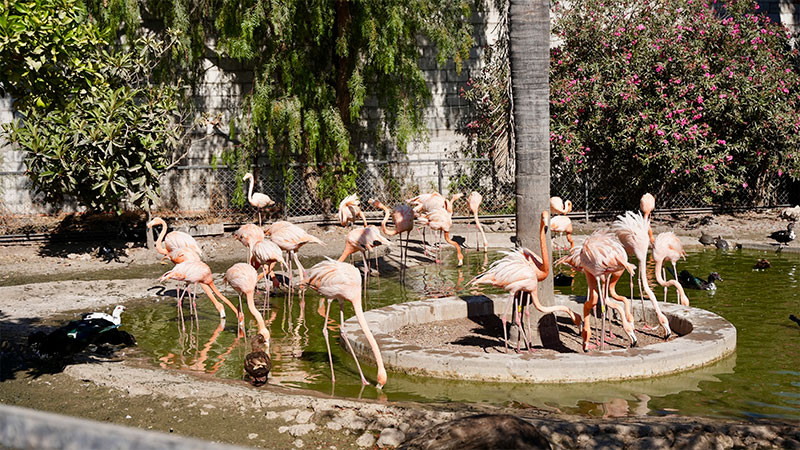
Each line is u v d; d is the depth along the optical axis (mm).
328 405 5598
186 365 7172
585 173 18281
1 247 14852
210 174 19203
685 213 18188
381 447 4828
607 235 7047
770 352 7121
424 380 6590
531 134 7340
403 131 17734
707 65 17641
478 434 3830
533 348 7340
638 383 6332
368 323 7910
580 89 17938
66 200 18281
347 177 18000
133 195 13625
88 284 11117
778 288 10102
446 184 20203
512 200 19391
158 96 13930
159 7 16609
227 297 10492
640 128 17375
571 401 5895
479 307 8914
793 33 20750
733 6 18812
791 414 5473
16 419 925
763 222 16891
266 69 16594
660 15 18328
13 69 5895
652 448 4688
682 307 8305
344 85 18047
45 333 8164
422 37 20031
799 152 17891
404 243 15148
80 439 896
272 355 7527
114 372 6617
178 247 10492
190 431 5148
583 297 9117
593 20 18344
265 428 5223
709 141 17969
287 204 17844
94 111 12578
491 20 20406
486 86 19609
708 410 5605
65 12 6141
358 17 16625
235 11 16062
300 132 17500
